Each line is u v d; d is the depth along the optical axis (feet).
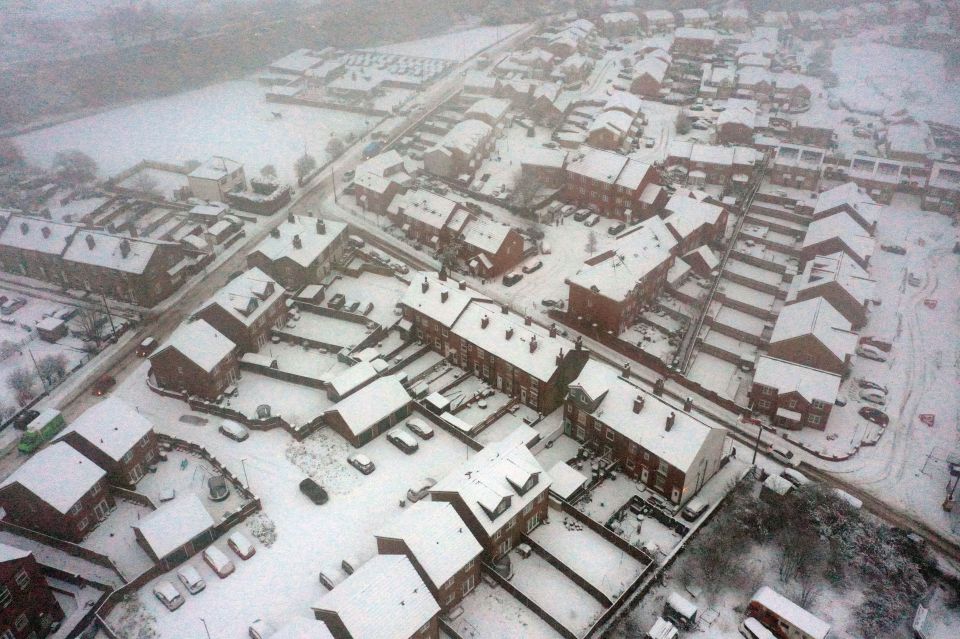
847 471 278.87
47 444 279.08
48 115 620.90
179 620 210.59
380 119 597.93
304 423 284.41
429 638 199.41
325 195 476.54
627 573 226.99
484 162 517.55
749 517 244.42
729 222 443.73
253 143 555.69
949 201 460.14
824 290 351.67
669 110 604.08
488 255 387.14
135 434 256.52
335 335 337.93
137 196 469.57
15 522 239.91
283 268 364.99
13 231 385.50
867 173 477.36
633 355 335.67
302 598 217.56
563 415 290.97
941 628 214.07
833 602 220.64
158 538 223.51
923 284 395.14
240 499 253.03
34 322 353.51
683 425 250.98
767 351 341.00
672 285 378.53
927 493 269.23
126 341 341.41
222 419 290.35
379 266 388.37
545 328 351.46
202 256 400.26
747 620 209.97
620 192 436.76
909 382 326.65
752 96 625.00
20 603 194.29
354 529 241.35
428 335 332.60
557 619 212.02
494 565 227.61
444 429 287.28
